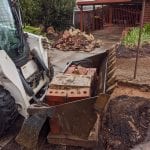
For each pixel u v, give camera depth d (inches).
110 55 111.1
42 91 100.3
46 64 110.3
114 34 318.0
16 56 97.7
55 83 84.5
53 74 110.8
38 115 77.2
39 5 306.8
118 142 89.4
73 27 328.2
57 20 317.1
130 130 95.3
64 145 83.1
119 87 132.3
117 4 349.4
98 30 352.5
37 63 104.5
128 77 147.5
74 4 331.0
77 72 97.3
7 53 94.5
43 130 84.5
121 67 169.3
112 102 112.9
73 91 81.1
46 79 107.0
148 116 103.8
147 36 239.6
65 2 316.5
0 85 87.7
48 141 81.5
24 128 77.5
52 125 80.0
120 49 213.6
